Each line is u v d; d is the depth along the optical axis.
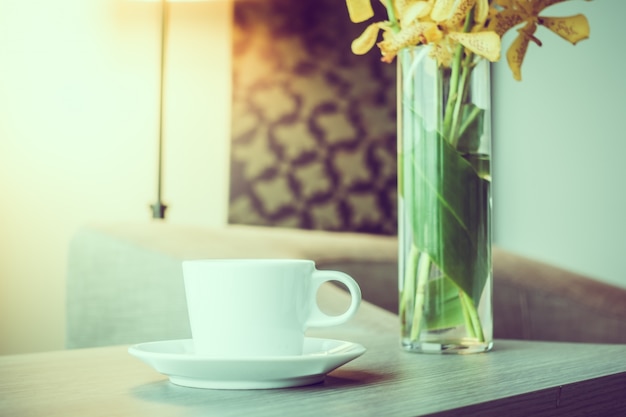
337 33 2.71
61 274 2.45
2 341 2.36
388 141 2.77
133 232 1.71
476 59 1.02
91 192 2.49
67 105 2.46
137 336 1.61
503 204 2.87
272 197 2.62
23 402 0.79
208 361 0.80
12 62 2.38
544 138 2.73
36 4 2.42
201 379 0.83
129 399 0.80
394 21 1.04
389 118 2.78
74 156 2.47
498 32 1.05
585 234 2.60
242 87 2.63
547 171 2.71
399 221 1.05
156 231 1.71
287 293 0.85
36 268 2.41
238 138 2.62
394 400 0.79
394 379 0.88
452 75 1.01
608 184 2.53
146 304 1.59
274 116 2.64
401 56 1.04
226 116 2.65
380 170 2.75
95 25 2.51
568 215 2.65
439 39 1.01
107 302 1.69
